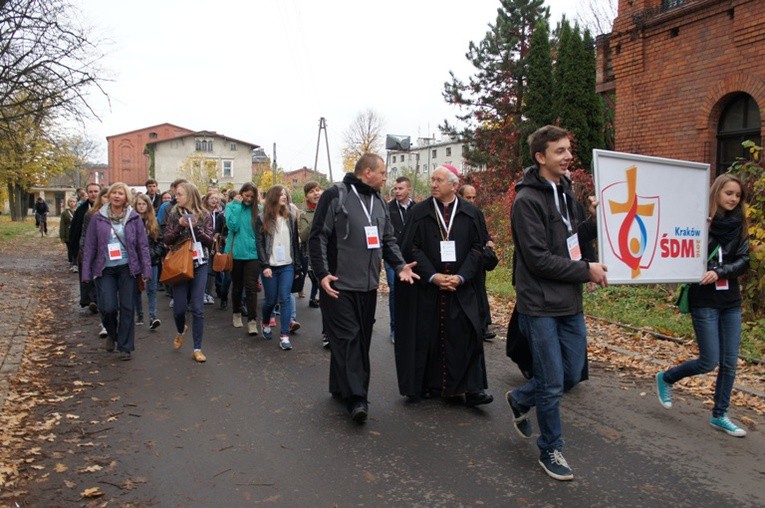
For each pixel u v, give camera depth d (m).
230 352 7.59
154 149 74.25
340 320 5.31
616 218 4.39
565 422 5.21
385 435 4.91
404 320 5.65
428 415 5.38
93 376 6.52
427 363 5.64
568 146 4.04
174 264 7.02
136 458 4.46
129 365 6.95
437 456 4.50
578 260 4.07
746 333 7.75
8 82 16.42
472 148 31.45
